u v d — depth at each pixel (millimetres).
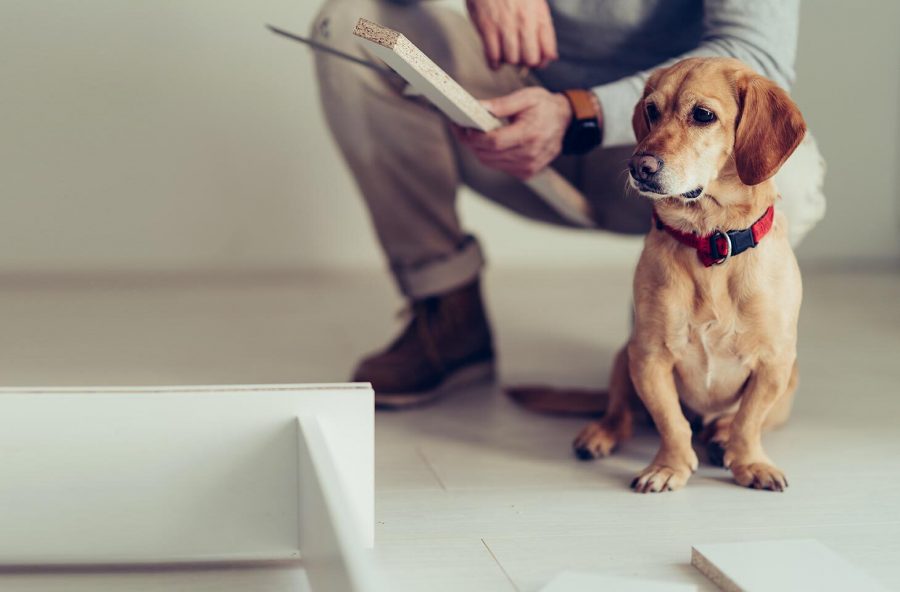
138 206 3104
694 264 1354
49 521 1084
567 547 1173
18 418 1068
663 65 1621
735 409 1505
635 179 1274
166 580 1082
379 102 1951
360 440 1110
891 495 1348
